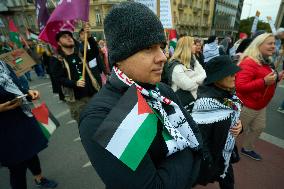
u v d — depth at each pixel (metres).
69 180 2.34
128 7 0.67
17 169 1.78
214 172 1.48
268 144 2.97
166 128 0.74
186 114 1.01
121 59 0.72
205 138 1.39
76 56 2.72
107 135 0.60
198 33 35.53
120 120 0.62
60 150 2.92
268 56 2.22
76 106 2.76
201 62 4.91
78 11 2.24
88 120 0.67
